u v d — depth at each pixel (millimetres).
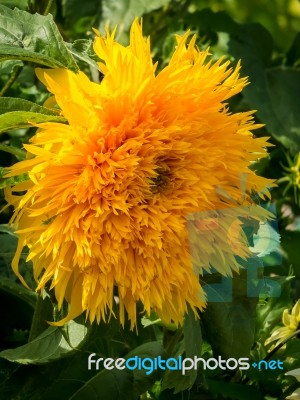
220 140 305
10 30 328
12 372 342
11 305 416
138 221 295
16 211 295
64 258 295
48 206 289
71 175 294
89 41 337
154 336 386
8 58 319
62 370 348
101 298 295
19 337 404
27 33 328
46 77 289
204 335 371
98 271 295
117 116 293
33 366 345
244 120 313
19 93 475
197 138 301
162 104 297
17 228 301
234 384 345
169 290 304
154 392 367
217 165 306
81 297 300
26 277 378
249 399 343
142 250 297
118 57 289
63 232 291
